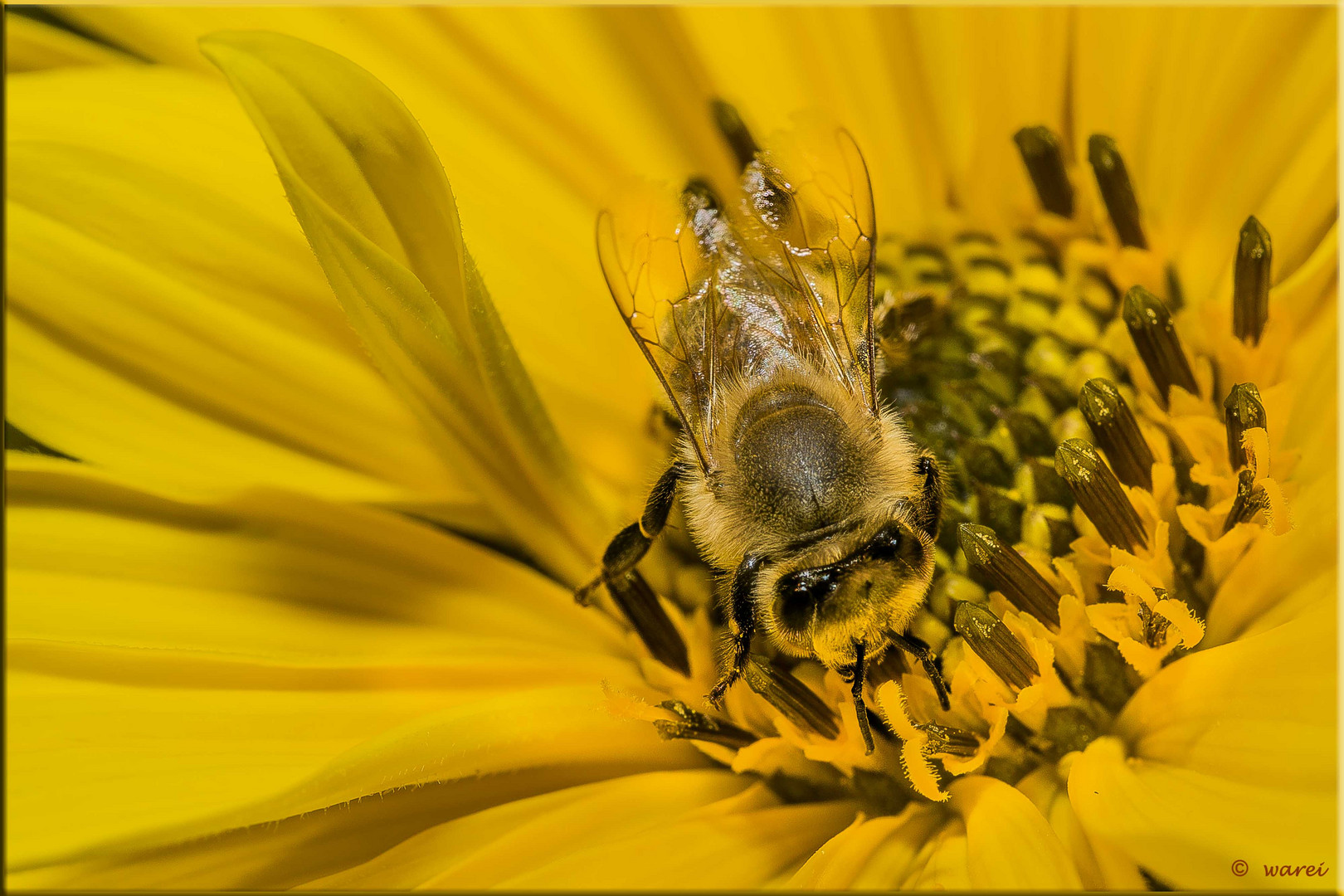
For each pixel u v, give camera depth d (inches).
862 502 2.9
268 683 2.9
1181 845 2.6
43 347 3.0
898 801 2.9
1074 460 2.9
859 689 2.9
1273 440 2.9
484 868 2.8
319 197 2.8
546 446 3.0
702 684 3.0
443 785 2.9
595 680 3.0
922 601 2.9
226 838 2.9
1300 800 2.7
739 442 3.0
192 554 3.0
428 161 2.8
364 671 2.9
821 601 2.9
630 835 2.8
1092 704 2.9
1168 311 3.0
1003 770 2.9
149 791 2.8
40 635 2.9
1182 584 2.9
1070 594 2.9
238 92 2.8
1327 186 3.0
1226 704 2.8
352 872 2.8
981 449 3.0
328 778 2.7
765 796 2.9
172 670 2.9
